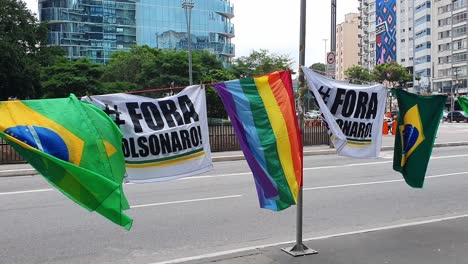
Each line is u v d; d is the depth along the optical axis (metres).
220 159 17.33
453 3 85.69
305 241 6.14
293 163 5.23
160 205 9.05
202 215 8.20
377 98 6.04
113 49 91.00
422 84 91.12
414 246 5.88
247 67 56.09
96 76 44.97
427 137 6.66
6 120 4.18
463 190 10.69
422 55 94.94
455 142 22.80
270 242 6.56
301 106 5.55
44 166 4.17
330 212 8.45
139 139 4.89
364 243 6.02
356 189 10.77
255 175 5.29
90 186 4.20
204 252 6.15
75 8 88.06
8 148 16.17
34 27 46.44
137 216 8.14
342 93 5.81
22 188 11.45
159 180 4.97
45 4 88.62
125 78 50.81
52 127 4.30
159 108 5.03
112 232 7.13
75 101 4.50
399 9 107.25
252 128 5.25
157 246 6.43
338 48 146.62
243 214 8.26
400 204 9.16
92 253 6.15
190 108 5.15
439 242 6.05
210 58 53.59
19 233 7.12
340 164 15.61
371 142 6.02
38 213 8.47
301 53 5.62
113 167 4.51
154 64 46.06
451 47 86.38
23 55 41.53
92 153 4.40
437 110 6.67
